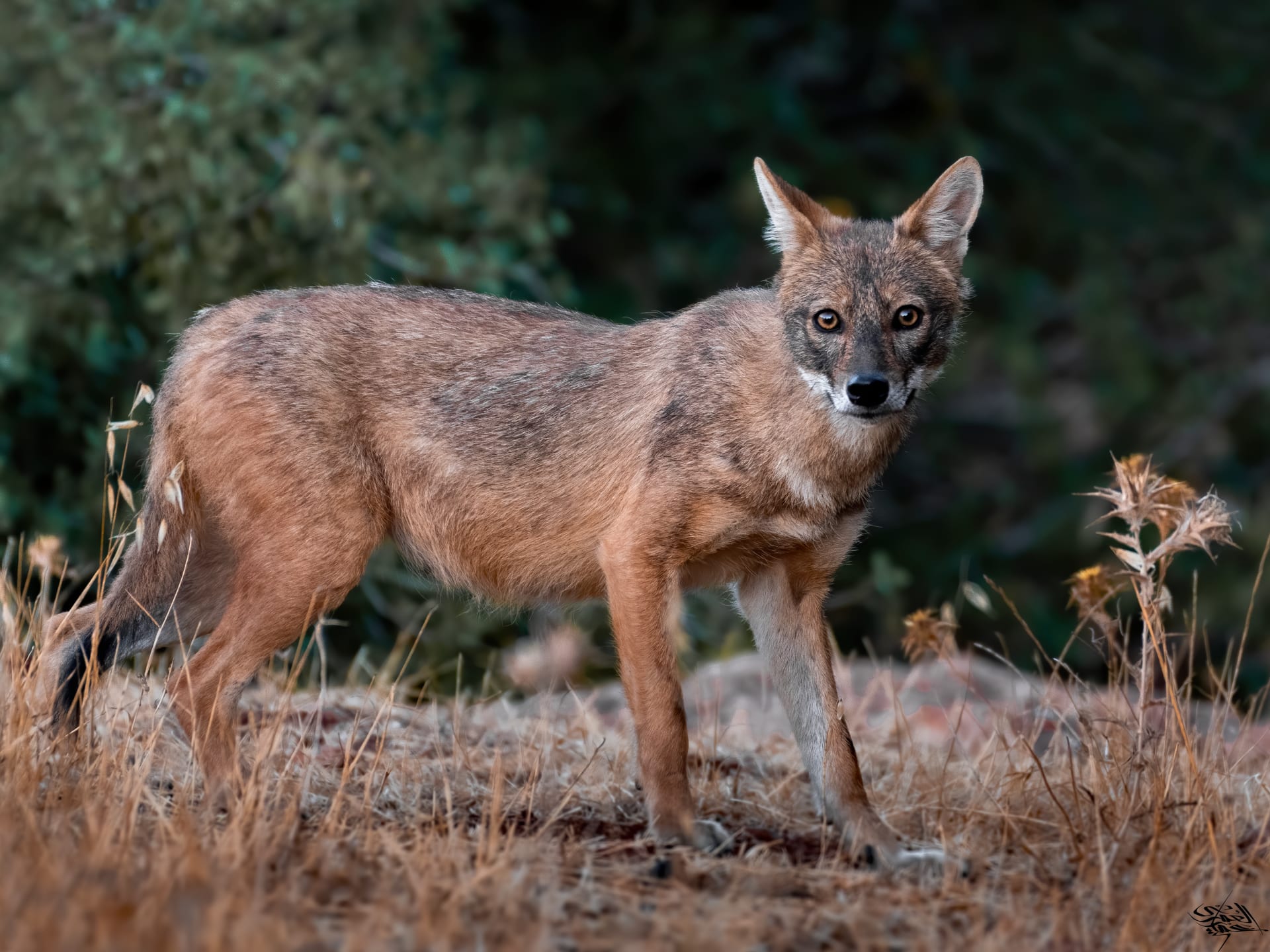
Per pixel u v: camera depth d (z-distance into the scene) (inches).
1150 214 1033.5
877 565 616.7
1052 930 281.1
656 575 359.6
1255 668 864.3
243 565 374.3
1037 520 1000.9
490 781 360.5
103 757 317.1
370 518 381.4
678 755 344.8
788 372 363.3
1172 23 1067.3
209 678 362.6
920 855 329.4
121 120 547.8
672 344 374.9
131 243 560.7
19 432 568.1
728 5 1051.3
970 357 1034.1
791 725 370.3
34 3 555.5
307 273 567.2
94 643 353.4
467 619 554.6
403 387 382.6
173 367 387.9
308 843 302.8
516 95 957.8
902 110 1053.8
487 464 381.7
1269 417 1002.1
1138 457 362.9
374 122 639.1
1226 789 367.2
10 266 557.0
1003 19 1057.5
